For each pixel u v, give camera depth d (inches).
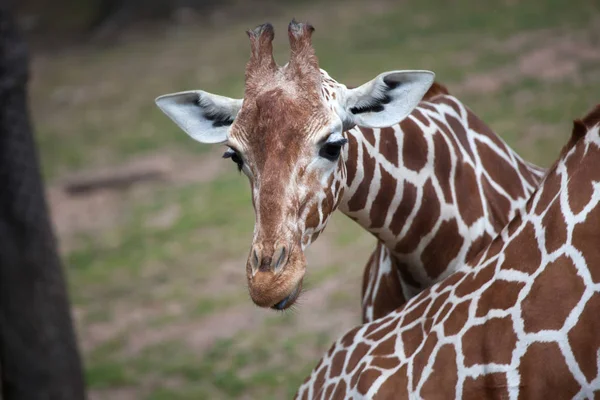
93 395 698.2
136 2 2012.8
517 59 1274.6
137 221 1068.5
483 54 1322.6
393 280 360.2
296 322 762.2
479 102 1150.3
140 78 1627.7
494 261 262.8
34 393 563.8
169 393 682.8
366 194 317.7
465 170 346.0
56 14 2102.6
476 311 256.5
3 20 532.7
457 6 1625.2
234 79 1460.4
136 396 688.4
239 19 1889.8
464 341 254.2
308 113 263.4
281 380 673.0
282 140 259.3
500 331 246.5
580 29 1337.4
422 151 332.2
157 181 1187.9
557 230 245.6
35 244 552.1
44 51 1937.7
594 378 228.8
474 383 246.7
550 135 1000.9
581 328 231.5
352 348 292.5
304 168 261.6
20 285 552.1
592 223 237.5
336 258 866.1
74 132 1437.0
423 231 333.7
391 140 325.1
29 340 557.6
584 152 248.8
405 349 270.4
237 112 297.4
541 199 257.8
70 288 914.7
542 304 240.2
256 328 767.7
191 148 1290.6
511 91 1162.6
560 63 1222.9
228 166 1203.2
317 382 299.1
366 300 382.6
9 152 540.7
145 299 865.5
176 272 912.9
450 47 1387.8
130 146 1328.7
